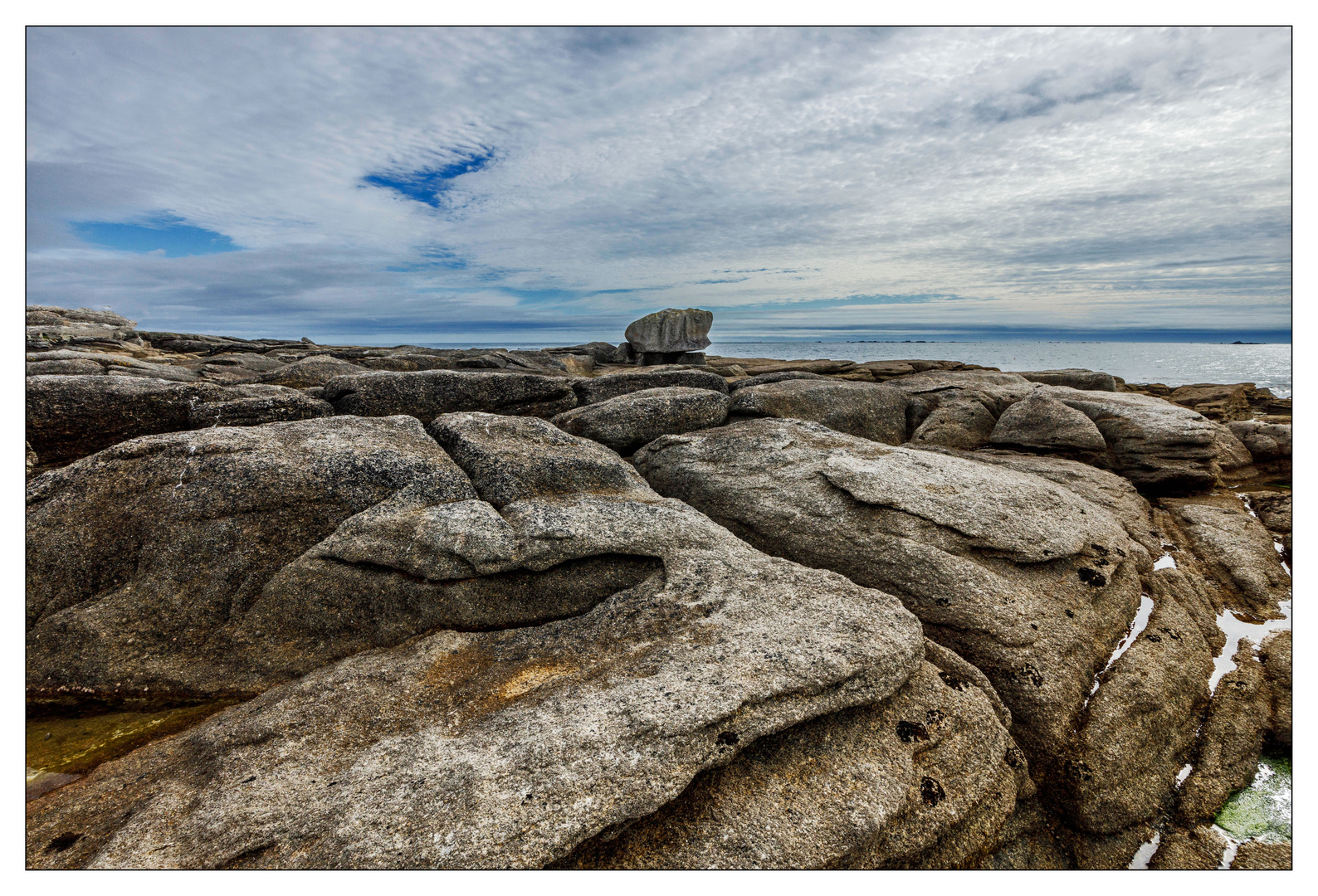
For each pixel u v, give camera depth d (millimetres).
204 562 9031
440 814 5035
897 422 20062
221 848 5051
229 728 6664
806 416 18266
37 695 7965
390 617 8391
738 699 5918
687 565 8602
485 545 8570
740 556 8930
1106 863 6992
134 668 8195
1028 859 6652
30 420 12391
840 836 5391
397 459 10539
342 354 35219
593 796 5117
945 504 10734
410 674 7238
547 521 9211
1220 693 9023
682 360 46156
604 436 15695
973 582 9234
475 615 8328
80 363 17000
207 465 9891
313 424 11812
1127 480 16453
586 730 5660
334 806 5246
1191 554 12781
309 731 6398
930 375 24625
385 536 8930
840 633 6996
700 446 13945
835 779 5883
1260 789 7934
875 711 6613
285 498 9680
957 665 7629
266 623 8570
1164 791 7711
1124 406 18688
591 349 47688
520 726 5867
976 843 6176
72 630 8406
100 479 9641
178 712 7668
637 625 7500
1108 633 9328
